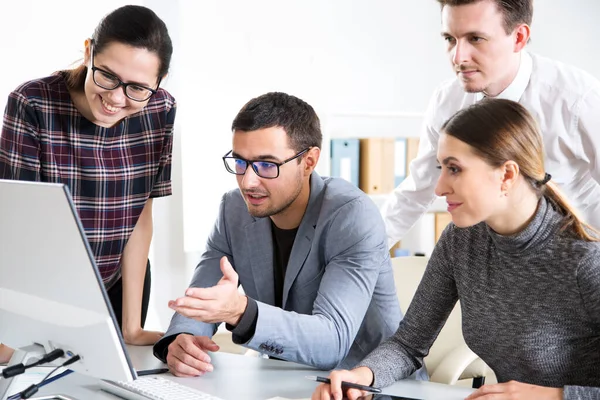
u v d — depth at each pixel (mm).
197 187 3707
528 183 1399
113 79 1592
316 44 4051
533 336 1445
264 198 1670
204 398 1390
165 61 1646
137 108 1669
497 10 1847
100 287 1177
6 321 1401
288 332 1562
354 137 4203
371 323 1838
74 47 3260
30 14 3172
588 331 1406
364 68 4336
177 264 3406
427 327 1651
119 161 1886
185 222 3686
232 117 3775
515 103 1417
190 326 1781
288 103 1673
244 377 1590
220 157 3740
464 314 1584
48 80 1798
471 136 1362
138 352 1842
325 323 1621
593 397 1285
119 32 1562
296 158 1663
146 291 2176
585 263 1363
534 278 1432
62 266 1213
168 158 1981
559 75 2088
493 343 1525
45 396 1443
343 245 1731
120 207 1912
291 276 1794
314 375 1611
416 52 4461
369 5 4301
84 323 1223
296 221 1812
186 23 3619
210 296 1425
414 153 3994
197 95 3682
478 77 1936
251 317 1524
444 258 1625
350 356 1849
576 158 2180
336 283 1702
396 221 2586
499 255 1479
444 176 1407
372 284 1740
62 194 1146
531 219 1420
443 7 1925
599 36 4676
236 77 3781
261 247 1843
